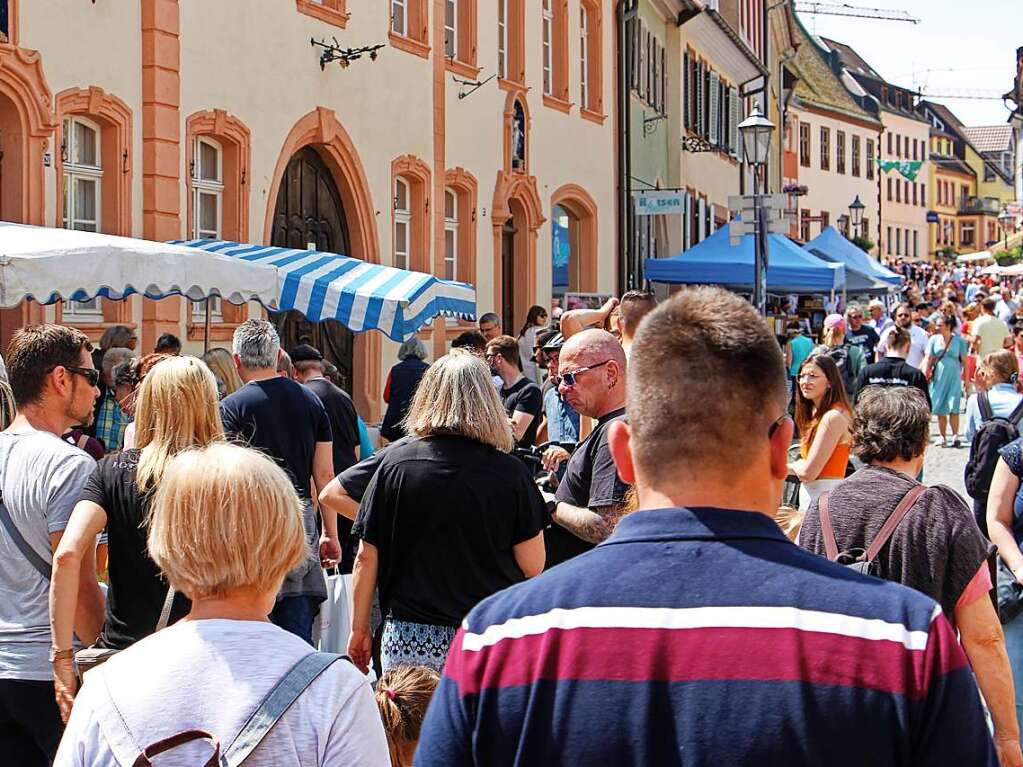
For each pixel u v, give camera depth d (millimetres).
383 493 5281
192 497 3002
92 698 2869
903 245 107875
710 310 2340
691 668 2100
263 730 2797
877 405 4848
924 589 4527
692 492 2277
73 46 13094
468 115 22031
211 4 15250
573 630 2168
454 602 5223
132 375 8750
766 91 46156
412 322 12328
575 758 2100
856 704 2049
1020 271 72188
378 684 4508
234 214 15898
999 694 4492
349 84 18391
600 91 27938
